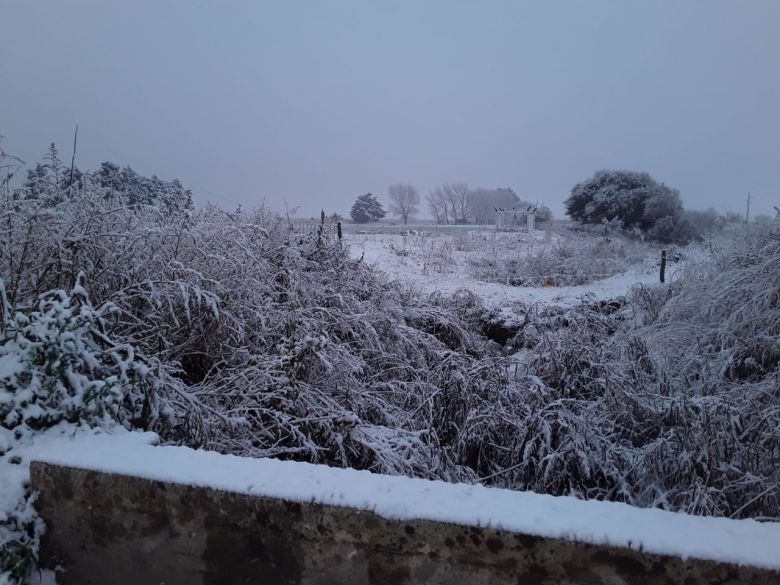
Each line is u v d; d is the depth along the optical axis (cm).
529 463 547
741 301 840
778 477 497
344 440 502
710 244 1292
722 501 475
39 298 383
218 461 286
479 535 230
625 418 619
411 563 238
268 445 498
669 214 2836
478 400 633
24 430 317
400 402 674
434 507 240
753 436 561
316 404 532
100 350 380
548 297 1462
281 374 521
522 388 667
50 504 285
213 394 502
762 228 1062
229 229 692
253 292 630
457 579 233
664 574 215
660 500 484
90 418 338
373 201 6069
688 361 786
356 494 250
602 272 1880
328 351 594
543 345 766
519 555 227
